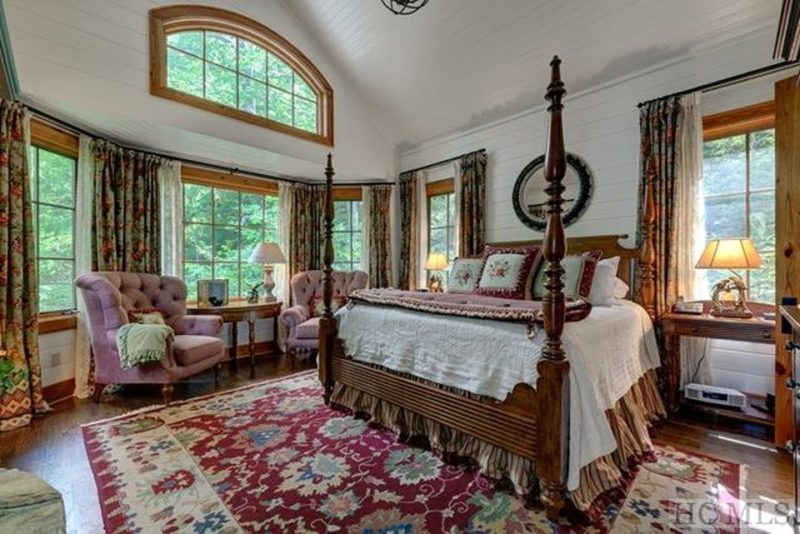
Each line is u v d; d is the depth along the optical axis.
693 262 2.84
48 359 3.04
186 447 2.26
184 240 4.19
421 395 2.27
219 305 4.04
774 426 2.30
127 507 1.71
